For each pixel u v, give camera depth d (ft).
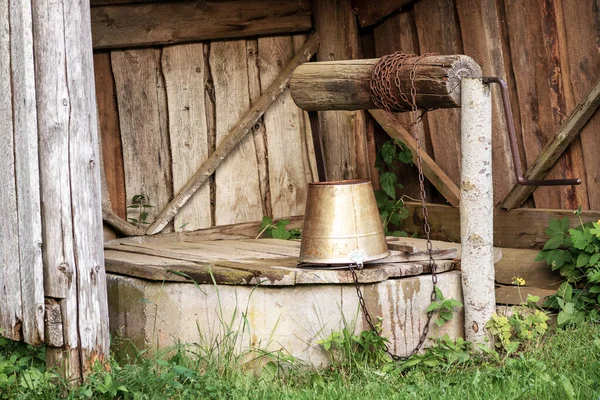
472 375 18.60
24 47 17.63
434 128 28.48
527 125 25.75
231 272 19.86
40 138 17.83
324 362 20.26
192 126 28.27
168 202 27.96
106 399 17.46
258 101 28.99
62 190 17.87
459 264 21.58
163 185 27.89
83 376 18.13
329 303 20.27
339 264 20.29
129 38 27.04
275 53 29.60
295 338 20.08
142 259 22.65
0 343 19.63
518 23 25.66
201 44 28.40
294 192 30.01
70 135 17.87
